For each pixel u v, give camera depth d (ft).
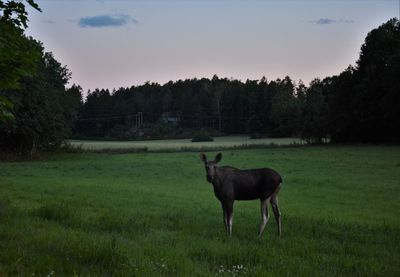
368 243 33.83
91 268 21.22
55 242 26.48
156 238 31.91
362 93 219.82
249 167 112.27
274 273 22.58
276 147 213.66
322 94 341.00
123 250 24.71
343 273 24.30
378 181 84.74
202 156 38.11
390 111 207.92
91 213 45.60
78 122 469.57
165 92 554.87
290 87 520.42
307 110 272.31
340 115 229.25
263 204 36.68
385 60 226.38
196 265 23.61
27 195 58.90
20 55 22.47
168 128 465.06
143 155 174.70
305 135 246.06
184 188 77.87
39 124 147.74
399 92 204.64
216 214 47.98
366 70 223.51
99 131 473.67
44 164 131.34
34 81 147.84
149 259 23.54
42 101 151.74
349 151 165.89
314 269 24.49
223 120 488.44
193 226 38.09
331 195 68.23
